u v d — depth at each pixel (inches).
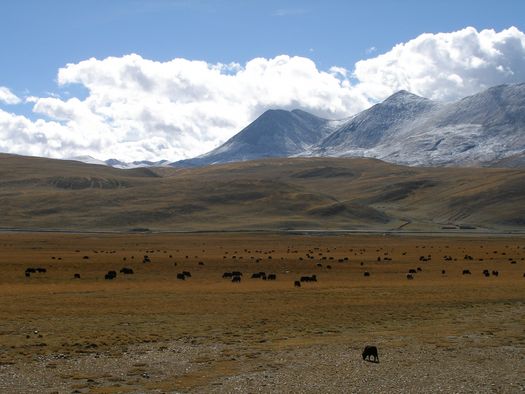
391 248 6358.3
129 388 1074.7
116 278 3208.7
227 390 1061.1
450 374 1182.3
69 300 2215.8
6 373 1169.4
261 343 1475.1
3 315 1839.3
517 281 3122.5
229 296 2367.1
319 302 2207.2
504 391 1064.8
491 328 1713.8
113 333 1579.7
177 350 1389.0
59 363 1256.8
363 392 1051.3
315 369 1217.4
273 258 4714.6
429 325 1763.0
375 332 1641.2
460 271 3814.0
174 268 3860.7
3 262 4023.1
